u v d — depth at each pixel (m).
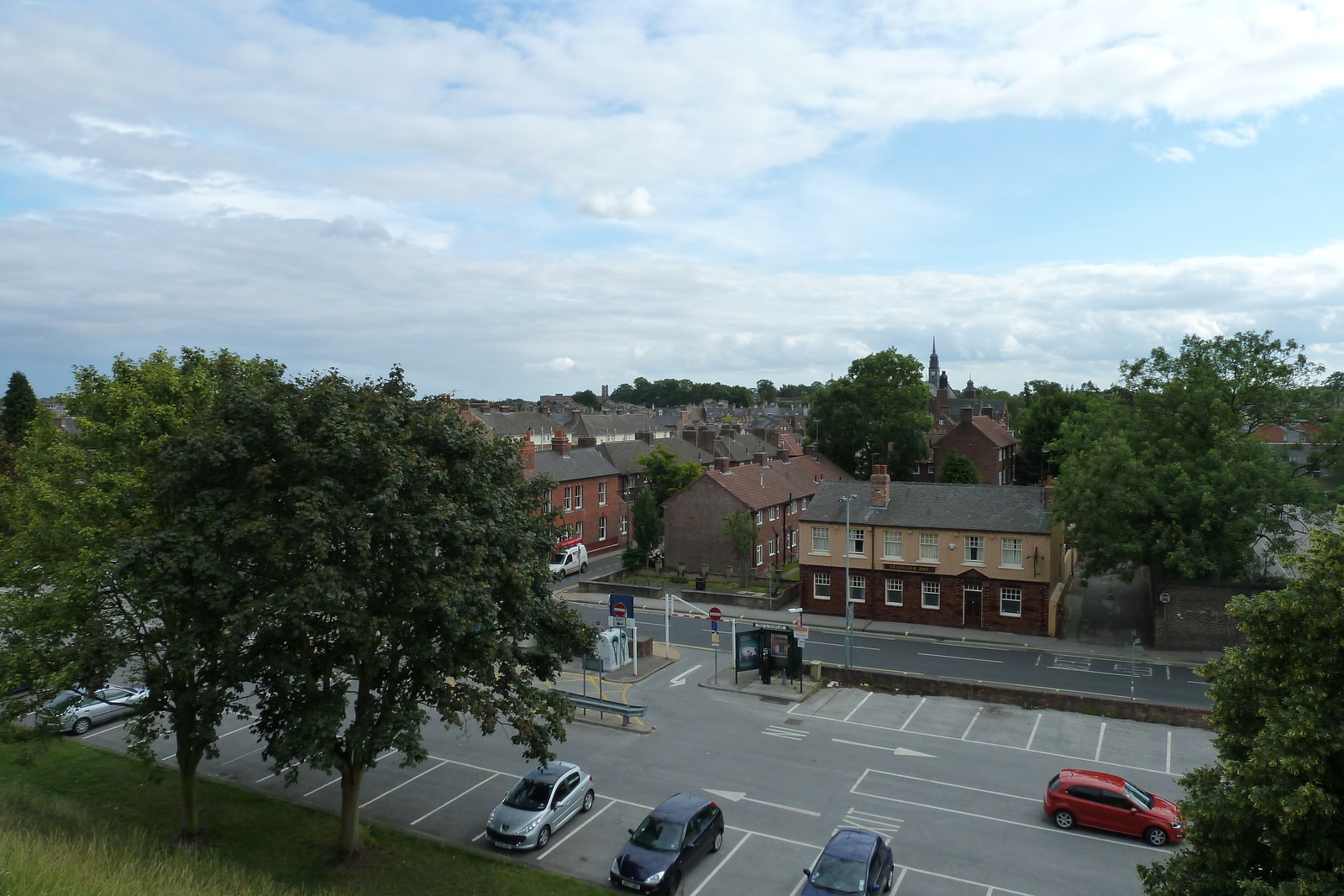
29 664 21.70
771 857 22.91
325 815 25.05
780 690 37.31
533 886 21.11
